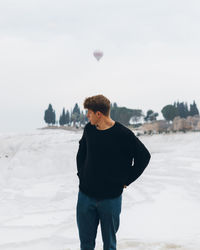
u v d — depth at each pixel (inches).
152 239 214.2
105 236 116.6
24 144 2989.7
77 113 6850.4
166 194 545.6
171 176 781.9
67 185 882.8
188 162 1005.2
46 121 6486.2
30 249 245.8
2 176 1913.1
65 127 5374.0
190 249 171.9
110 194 114.9
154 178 749.3
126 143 115.0
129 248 181.6
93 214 118.6
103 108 116.3
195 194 530.3
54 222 380.8
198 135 2753.4
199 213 375.6
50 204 573.9
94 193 115.3
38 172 2030.0
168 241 199.0
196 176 737.0
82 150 123.7
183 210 400.8
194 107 6323.8
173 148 2082.9
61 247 245.6
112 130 115.8
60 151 2508.6
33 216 438.3
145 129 5044.3
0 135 3378.4
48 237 283.7
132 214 385.1
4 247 256.8
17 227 354.3
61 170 2086.6
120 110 6387.8
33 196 773.9
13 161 2229.3
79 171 122.8
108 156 114.9
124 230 296.7
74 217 389.1
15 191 897.5
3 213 533.6
